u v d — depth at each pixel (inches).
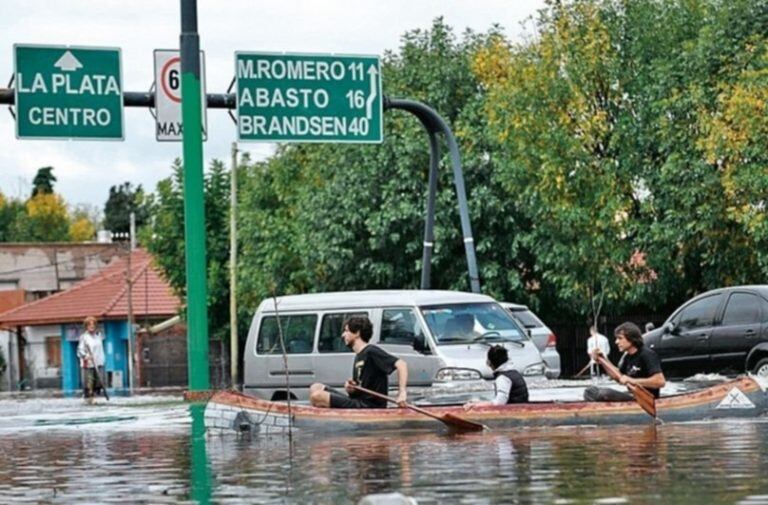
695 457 1016.2
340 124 2439.7
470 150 3683.6
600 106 3442.4
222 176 5423.2
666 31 3457.2
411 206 3690.9
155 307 5841.5
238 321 5177.2
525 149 3398.1
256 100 2397.9
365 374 1456.7
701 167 3206.2
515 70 3479.3
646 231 3361.2
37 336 6210.6
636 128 3388.3
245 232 4739.2
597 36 3422.7
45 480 1066.7
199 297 2011.6
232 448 1288.1
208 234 5354.3
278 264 4542.3
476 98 3725.4
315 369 1995.6
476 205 3656.5
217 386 4788.4
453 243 3703.3
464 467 998.4
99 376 3073.3
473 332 1943.9
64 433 1696.6
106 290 6033.5
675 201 3297.2
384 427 1387.8
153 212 5383.9
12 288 7386.8
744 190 3120.1
